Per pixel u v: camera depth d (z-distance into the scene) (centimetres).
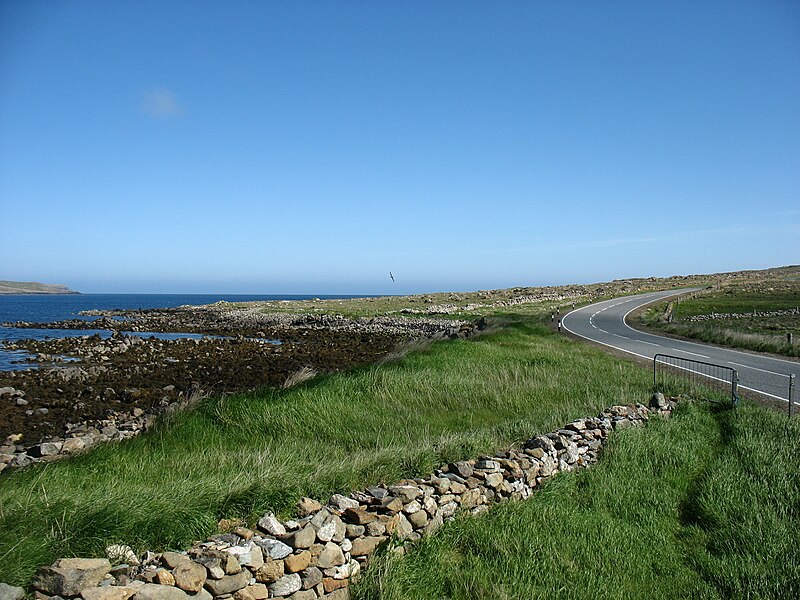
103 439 941
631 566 621
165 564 422
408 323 4628
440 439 870
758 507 743
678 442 973
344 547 510
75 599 378
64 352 3016
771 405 1283
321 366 2411
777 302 6128
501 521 643
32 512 490
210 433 948
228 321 5662
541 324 3466
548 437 862
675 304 6184
